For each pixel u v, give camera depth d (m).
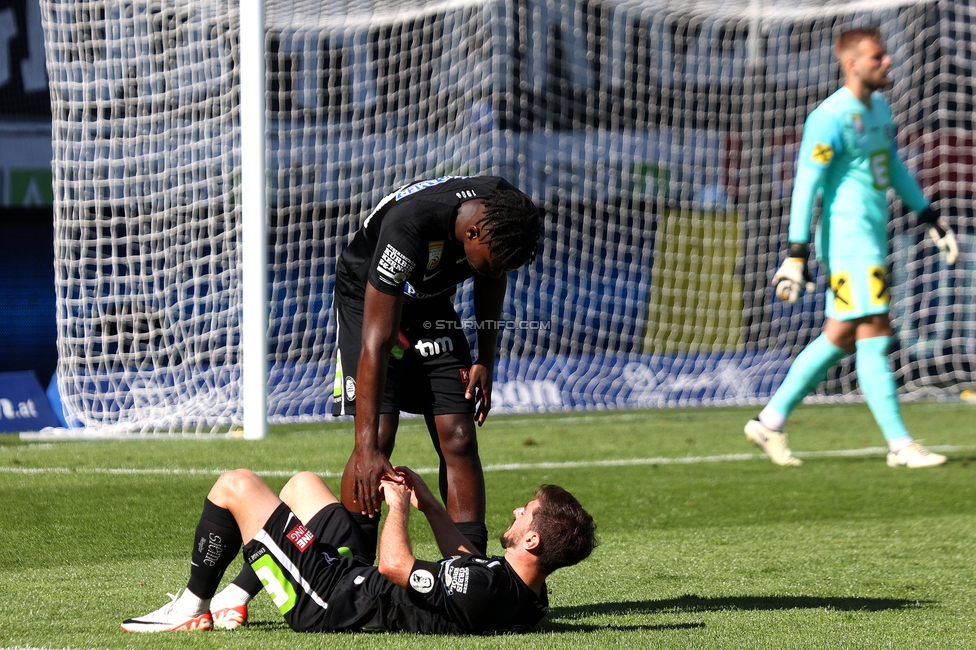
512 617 10.66
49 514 19.02
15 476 23.33
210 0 34.56
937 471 26.44
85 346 34.25
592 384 43.44
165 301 35.28
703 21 51.50
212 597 11.40
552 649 10.05
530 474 25.34
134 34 34.06
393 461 27.12
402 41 44.94
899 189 27.06
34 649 10.10
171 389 34.66
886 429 27.47
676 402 44.47
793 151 51.38
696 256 50.22
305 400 37.31
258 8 30.47
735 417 39.59
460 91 48.03
